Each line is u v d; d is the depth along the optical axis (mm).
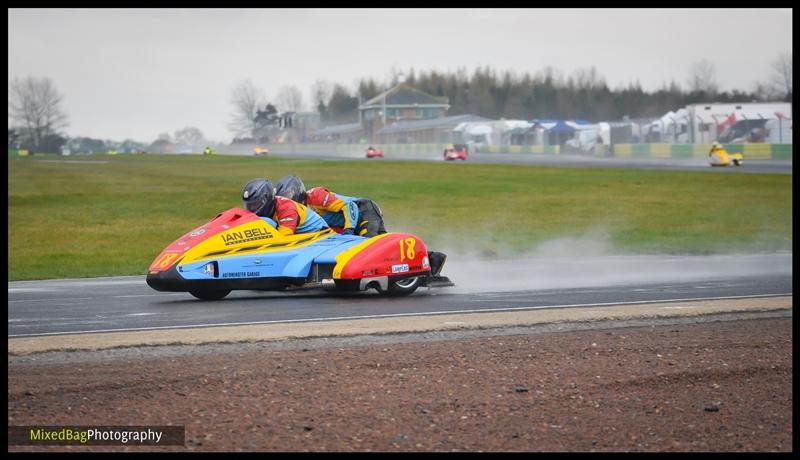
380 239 17031
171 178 72875
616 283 19625
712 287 18812
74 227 36375
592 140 126688
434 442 8414
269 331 12969
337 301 16406
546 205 45500
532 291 18125
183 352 11633
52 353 11523
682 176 64312
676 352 11938
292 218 16516
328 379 10359
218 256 15703
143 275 22953
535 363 11250
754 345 12422
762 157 92188
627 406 9594
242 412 9133
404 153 153375
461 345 12211
